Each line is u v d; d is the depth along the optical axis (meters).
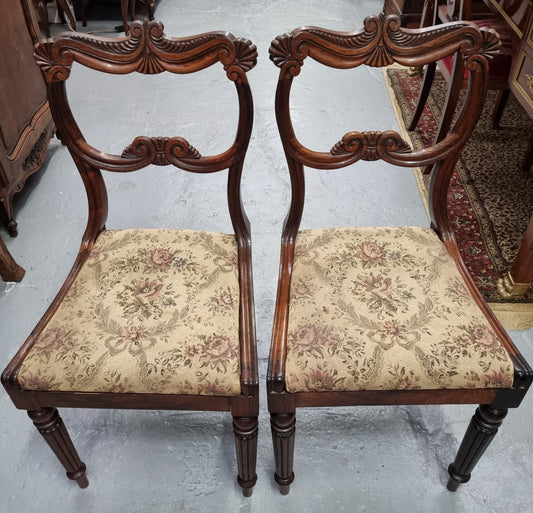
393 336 1.04
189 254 1.23
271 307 1.75
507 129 2.57
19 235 2.02
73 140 1.15
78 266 1.24
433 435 1.42
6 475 1.35
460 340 1.03
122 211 2.12
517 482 1.32
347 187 2.24
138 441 1.41
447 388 1.01
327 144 2.47
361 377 0.99
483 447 1.12
